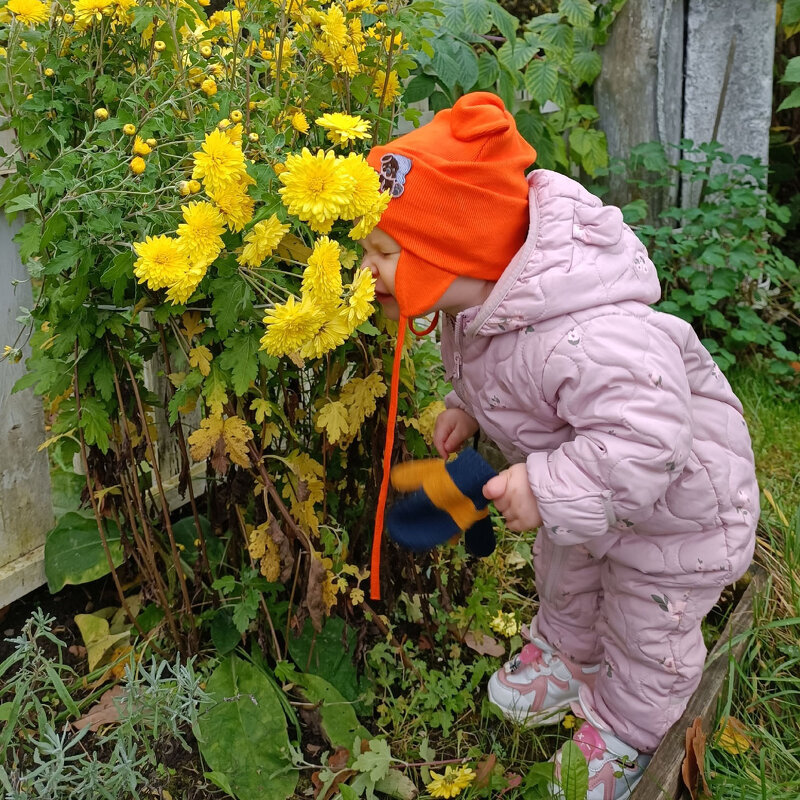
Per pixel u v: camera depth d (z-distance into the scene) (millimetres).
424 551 1368
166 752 1560
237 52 1429
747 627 1820
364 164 1182
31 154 1472
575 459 1269
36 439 1871
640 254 1371
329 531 1630
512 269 1295
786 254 3688
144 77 1342
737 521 1433
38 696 1680
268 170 1278
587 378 1253
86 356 1458
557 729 1688
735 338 2955
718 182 3027
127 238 1329
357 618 1647
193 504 1625
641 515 1318
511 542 2174
